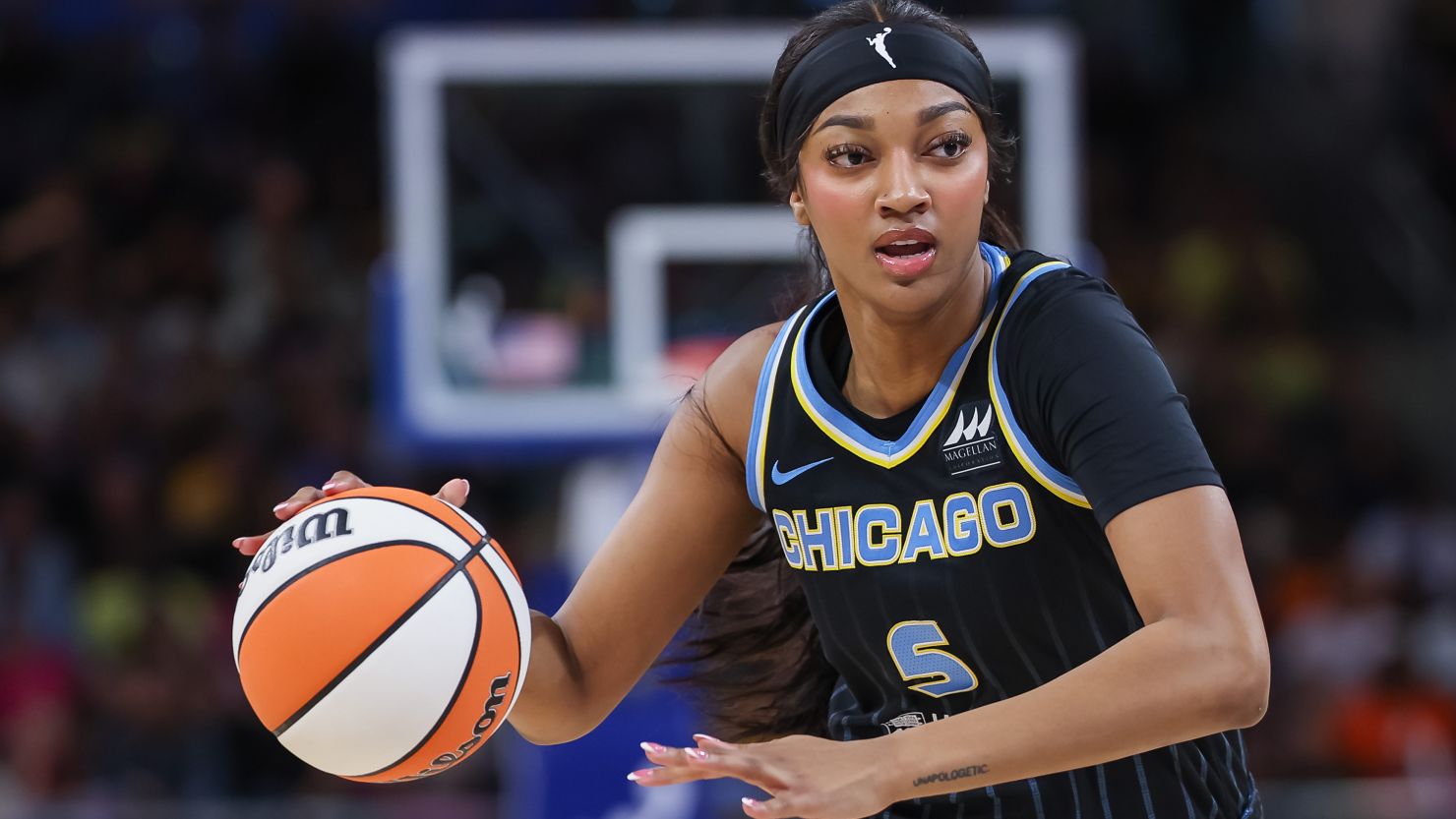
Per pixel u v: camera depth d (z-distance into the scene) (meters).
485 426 13.41
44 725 16.73
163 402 20.44
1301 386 22.20
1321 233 24.73
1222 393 21.61
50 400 20.53
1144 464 5.05
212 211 23.09
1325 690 18.02
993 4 24.28
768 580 6.91
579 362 13.65
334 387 20.78
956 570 5.69
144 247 22.36
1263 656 4.79
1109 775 5.87
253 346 21.00
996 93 5.84
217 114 24.11
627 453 13.53
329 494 6.05
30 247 22.12
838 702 6.73
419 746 5.53
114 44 24.72
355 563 5.54
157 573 19.11
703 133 14.05
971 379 5.60
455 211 13.77
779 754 4.81
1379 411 22.22
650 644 6.52
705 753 4.79
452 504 5.99
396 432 13.47
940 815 6.14
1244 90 25.78
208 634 17.80
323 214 23.34
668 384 13.61
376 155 23.84
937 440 5.64
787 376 6.00
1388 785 14.38
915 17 5.57
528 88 13.89
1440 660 18.48
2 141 23.97
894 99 5.35
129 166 23.23
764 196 13.99
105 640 18.42
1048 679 5.79
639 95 14.05
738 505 6.44
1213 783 5.93
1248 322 23.02
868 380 5.88
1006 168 6.09
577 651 6.36
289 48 24.28
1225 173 24.95
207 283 22.00
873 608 5.93
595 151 13.98
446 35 13.84
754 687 7.14
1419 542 20.06
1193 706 4.72
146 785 16.81
